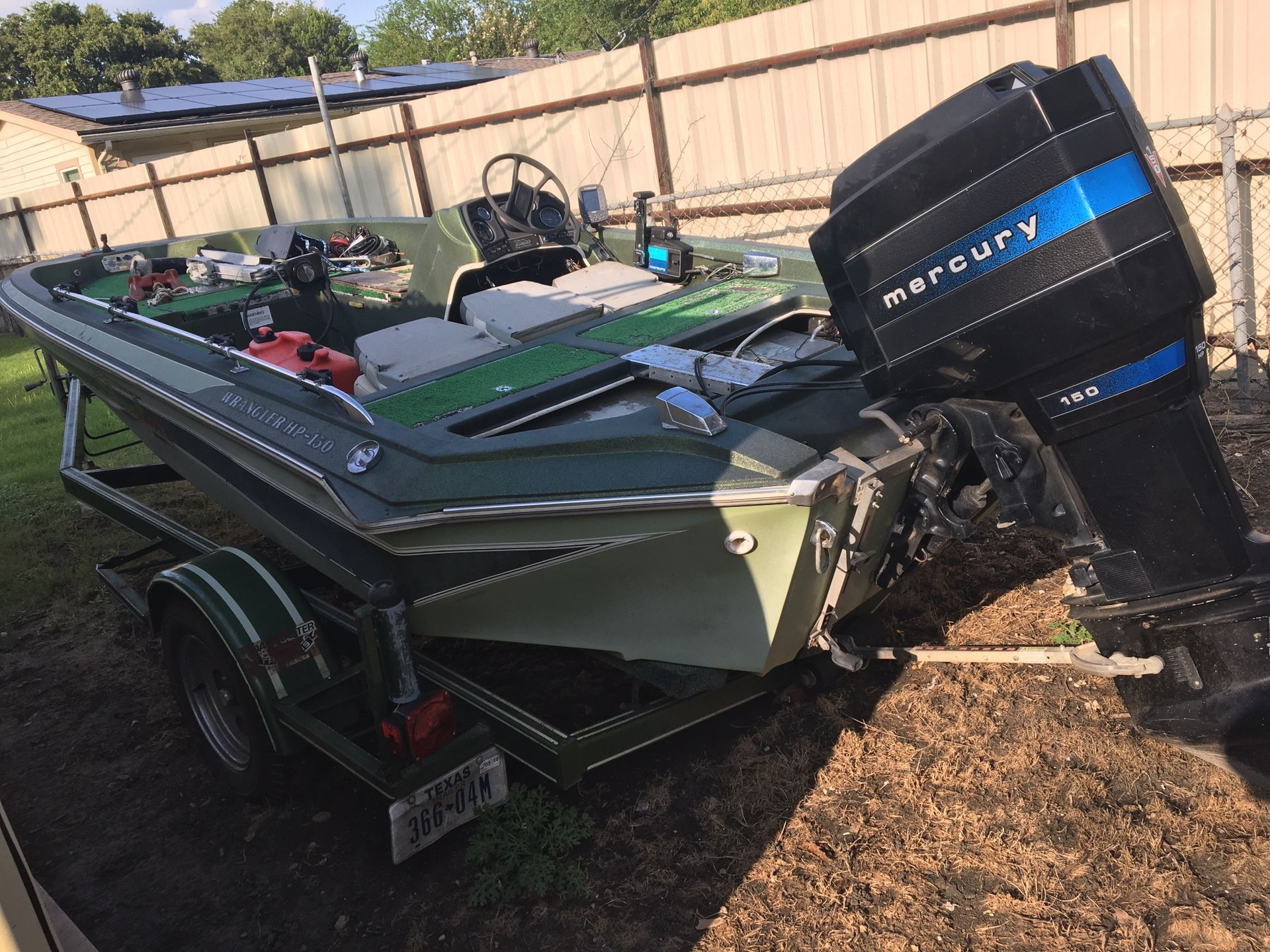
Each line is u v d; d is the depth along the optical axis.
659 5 25.59
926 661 2.87
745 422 2.67
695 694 2.75
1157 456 2.11
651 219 8.02
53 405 8.66
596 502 2.37
